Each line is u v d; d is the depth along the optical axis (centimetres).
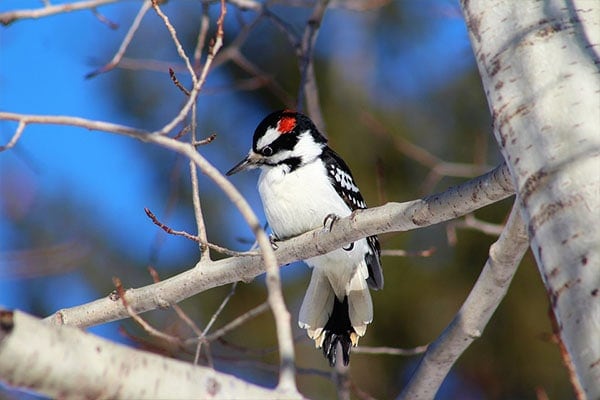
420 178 1641
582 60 526
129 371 449
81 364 441
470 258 1581
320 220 1048
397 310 1582
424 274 1588
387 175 1645
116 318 840
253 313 827
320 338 1016
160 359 460
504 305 1565
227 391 462
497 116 544
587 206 472
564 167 491
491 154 1630
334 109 1714
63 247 1480
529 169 509
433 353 881
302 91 1141
